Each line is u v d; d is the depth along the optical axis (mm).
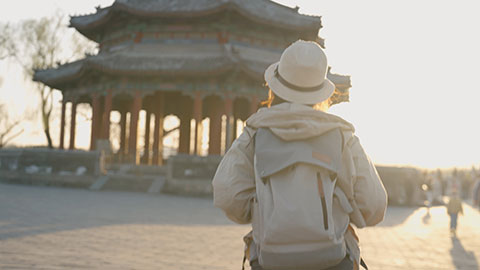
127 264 6758
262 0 39344
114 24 38812
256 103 34562
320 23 36844
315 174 2107
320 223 2008
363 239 11961
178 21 36719
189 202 22984
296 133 2131
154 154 38094
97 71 34188
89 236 9727
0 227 10305
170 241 9758
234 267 7133
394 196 31812
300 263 2004
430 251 10102
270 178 2135
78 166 30031
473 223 18234
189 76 33906
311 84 2330
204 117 45438
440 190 33906
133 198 23000
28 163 31125
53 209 15117
